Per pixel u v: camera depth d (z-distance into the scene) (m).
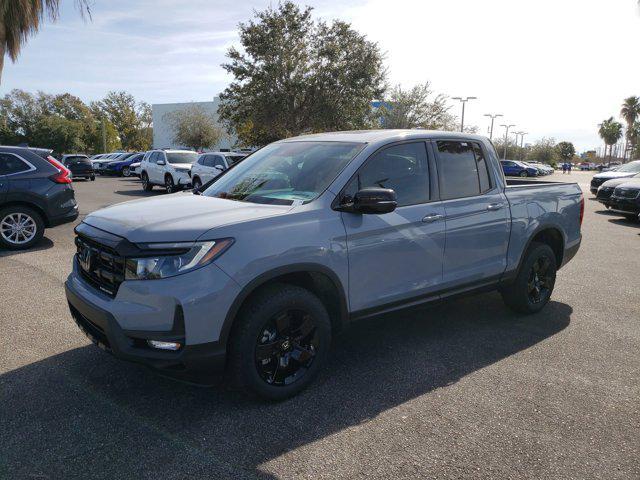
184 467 2.58
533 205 4.80
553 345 4.29
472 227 4.21
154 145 69.19
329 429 2.96
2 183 7.58
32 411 3.09
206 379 3.00
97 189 21.73
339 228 3.37
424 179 3.99
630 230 11.32
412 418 3.09
